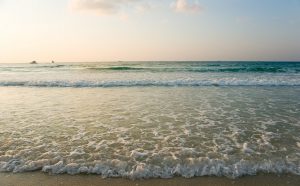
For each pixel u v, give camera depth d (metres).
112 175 4.03
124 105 10.07
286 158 4.56
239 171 4.09
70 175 4.05
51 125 7.02
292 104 9.98
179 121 7.40
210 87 16.14
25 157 4.67
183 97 12.02
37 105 10.20
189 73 26.34
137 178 3.94
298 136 5.88
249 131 6.31
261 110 8.87
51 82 18.03
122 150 5.02
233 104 10.06
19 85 18.09
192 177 3.96
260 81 17.77
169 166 4.28
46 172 4.14
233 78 20.17
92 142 5.53
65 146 5.27
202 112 8.61
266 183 3.78
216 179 3.90
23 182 3.84
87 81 18.28
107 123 7.22
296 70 29.47
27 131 6.42
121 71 30.45
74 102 10.88
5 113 8.64
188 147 5.17
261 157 4.61
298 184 3.75
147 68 35.31
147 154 4.79
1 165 4.36
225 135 5.99
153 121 7.42
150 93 13.54
